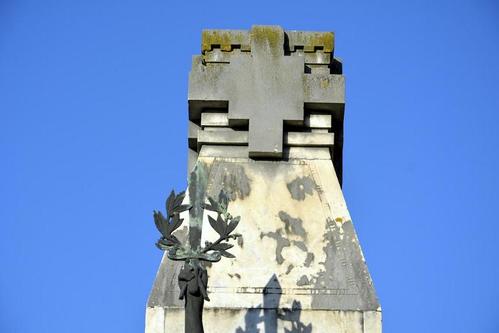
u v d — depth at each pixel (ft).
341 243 108.17
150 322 104.42
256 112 112.16
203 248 96.37
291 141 112.16
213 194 110.11
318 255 107.65
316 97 112.57
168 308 104.68
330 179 111.04
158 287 105.50
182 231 106.11
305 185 110.83
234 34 114.52
